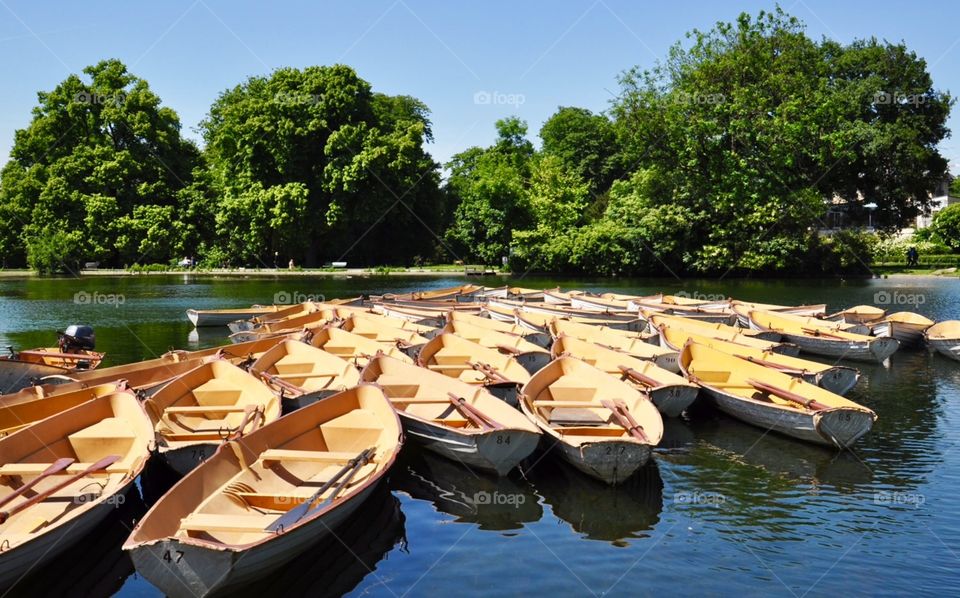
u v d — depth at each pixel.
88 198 56.25
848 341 20.94
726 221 50.50
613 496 11.06
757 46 48.38
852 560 9.08
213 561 7.31
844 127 48.75
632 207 53.31
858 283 45.75
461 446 11.38
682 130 48.66
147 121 58.16
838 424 12.54
